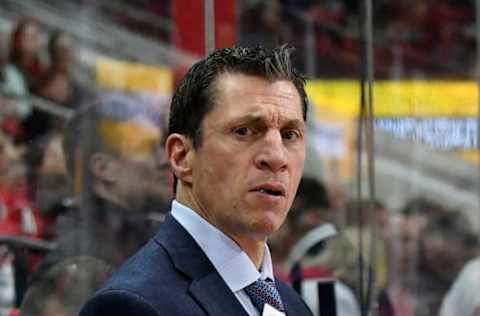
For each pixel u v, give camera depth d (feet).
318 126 24.06
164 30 21.24
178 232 12.66
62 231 19.10
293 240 21.25
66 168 19.57
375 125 24.52
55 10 22.43
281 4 26.27
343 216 21.99
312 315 14.83
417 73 26.78
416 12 30.81
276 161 12.03
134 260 12.55
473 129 26.12
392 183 24.75
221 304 12.25
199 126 12.41
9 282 18.53
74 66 21.59
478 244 26.00
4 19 22.21
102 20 22.38
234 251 12.59
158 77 20.76
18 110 20.47
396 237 24.63
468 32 30.37
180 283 12.16
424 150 25.34
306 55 26.05
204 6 19.25
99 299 11.71
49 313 18.44
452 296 24.79
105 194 19.44
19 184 19.40
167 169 19.69
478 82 26.63
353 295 20.17
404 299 24.08
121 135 19.92
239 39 23.82
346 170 23.03
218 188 12.19
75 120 19.93
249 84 12.32
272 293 12.78
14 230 18.89
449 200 25.89
